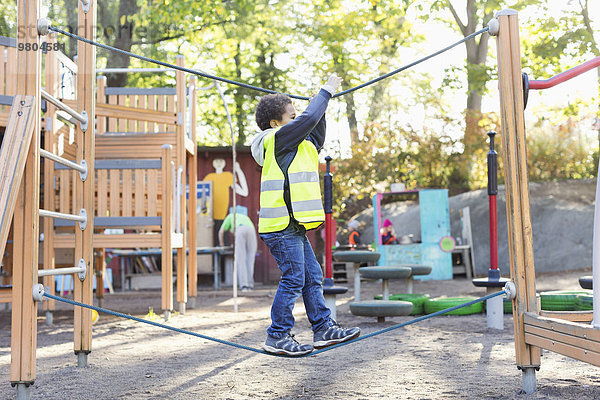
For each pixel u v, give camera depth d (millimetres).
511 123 3535
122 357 4820
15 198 3387
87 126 4438
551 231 15211
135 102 8820
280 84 21031
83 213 4398
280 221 3211
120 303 10102
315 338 3332
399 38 19641
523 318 3445
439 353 4762
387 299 7707
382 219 18094
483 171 20281
